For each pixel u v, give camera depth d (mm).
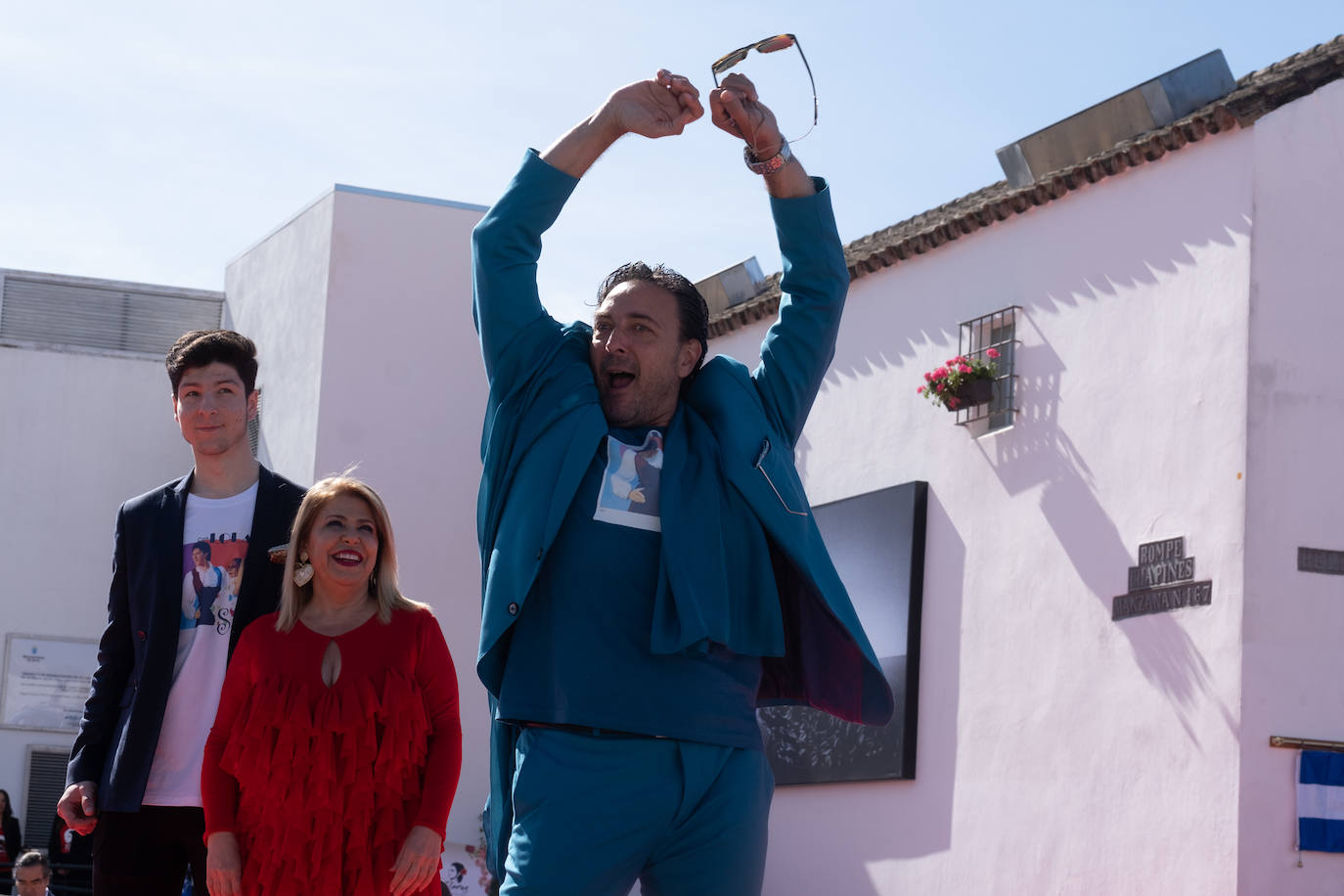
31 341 19375
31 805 18141
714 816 3482
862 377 13391
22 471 18938
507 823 3678
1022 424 11516
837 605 3648
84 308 19797
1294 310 9867
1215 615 9656
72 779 4617
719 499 3645
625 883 3490
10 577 18656
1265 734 9367
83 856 15195
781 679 3867
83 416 19219
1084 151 11211
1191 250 10273
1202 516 9875
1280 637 9492
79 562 18891
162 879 4586
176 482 4812
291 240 17359
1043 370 11406
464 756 15688
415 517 16078
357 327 16281
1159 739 9930
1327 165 10062
